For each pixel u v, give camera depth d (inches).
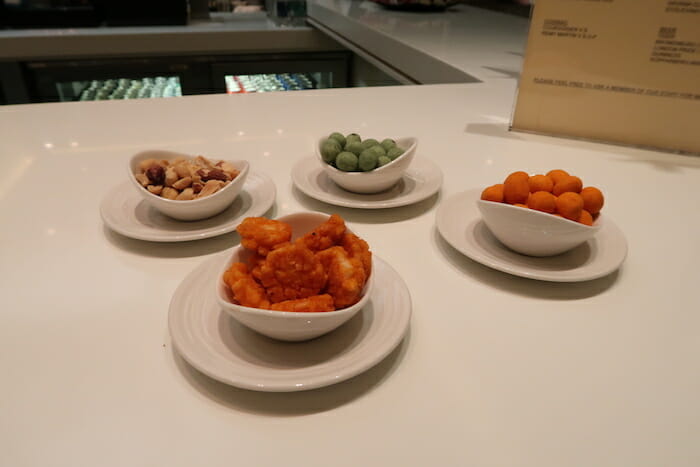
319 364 16.7
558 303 21.1
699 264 24.0
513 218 21.7
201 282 20.1
